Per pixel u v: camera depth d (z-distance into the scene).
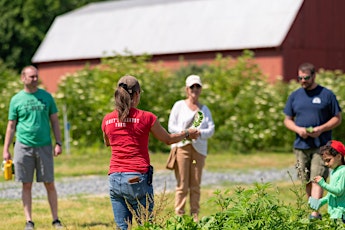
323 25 43.50
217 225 7.76
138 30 49.31
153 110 25.61
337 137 27.83
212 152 26.11
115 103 8.12
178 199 11.93
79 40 53.06
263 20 42.56
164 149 25.69
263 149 26.91
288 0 42.78
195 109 11.94
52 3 70.19
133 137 8.06
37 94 11.53
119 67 26.80
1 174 19.47
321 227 7.87
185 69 38.19
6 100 27.36
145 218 7.89
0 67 31.36
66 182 18.09
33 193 16.11
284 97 27.59
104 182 18.02
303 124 11.74
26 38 68.31
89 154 24.58
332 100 11.67
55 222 11.64
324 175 11.59
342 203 9.37
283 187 16.17
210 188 16.61
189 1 48.62
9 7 68.31
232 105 26.91
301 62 41.91
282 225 7.59
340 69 44.59
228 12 45.00
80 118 25.55
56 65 53.81
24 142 11.38
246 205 7.81
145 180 8.05
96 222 12.04
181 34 46.12
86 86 26.47
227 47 42.59
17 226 11.79
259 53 41.53
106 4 59.50
